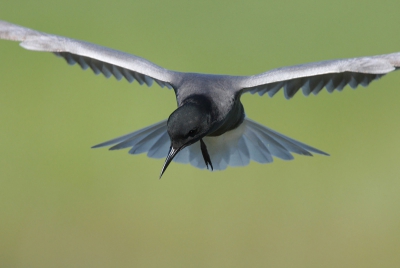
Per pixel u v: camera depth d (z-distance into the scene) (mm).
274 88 12055
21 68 18672
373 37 19703
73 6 20453
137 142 12625
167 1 20766
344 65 10930
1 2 20500
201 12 20375
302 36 19812
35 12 20188
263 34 19844
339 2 20812
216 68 18797
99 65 12156
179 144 11039
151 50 19125
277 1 20797
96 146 12508
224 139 12852
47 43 11422
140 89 18094
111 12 20328
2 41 19016
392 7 20641
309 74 11039
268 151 12828
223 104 11430
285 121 17797
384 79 18312
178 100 11523
